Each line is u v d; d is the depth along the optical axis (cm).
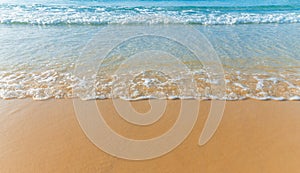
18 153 314
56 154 313
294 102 440
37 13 1176
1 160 302
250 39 855
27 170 289
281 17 1233
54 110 405
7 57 631
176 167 294
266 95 462
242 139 343
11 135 345
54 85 488
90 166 294
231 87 492
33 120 378
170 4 1543
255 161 303
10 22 1005
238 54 694
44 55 658
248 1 1717
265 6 1529
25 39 802
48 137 343
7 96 440
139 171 288
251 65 614
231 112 407
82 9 1308
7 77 515
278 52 718
